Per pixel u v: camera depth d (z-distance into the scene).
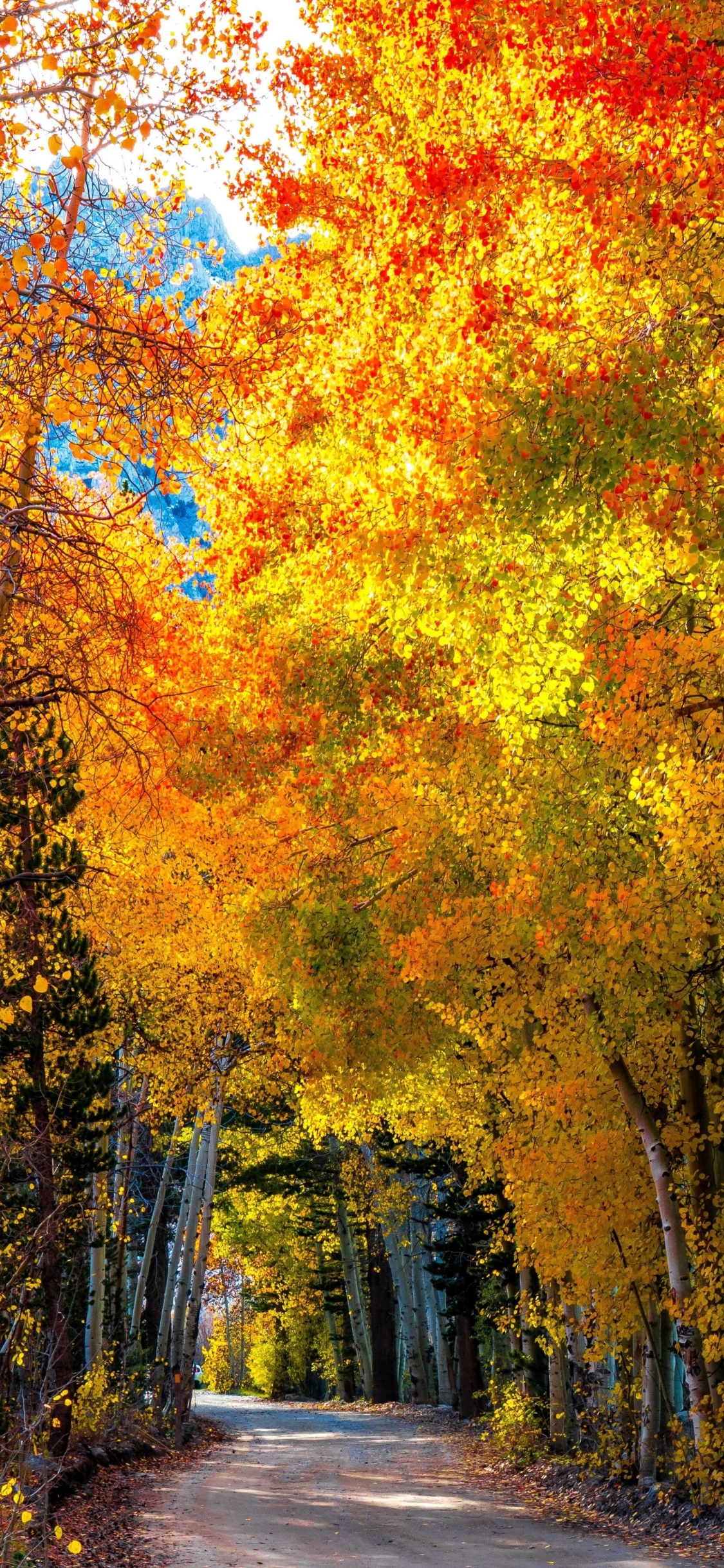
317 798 11.24
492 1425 18.58
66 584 6.18
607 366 5.72
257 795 11.88
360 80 8.71
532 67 6.31
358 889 11.94
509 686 7.07
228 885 14.59
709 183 5.44
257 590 10.66
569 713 8.77
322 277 9.15
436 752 10.12
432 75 7.35
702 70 5.33
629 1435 12.95
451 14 6.89
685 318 6.00
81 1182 12.48
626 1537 10.55
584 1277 11.84
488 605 6.99
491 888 9.74
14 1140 11.12
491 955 10.71
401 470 7.43
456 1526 11.51
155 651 9.00
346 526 8.66
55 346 5.35
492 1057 12.67
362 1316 32.91
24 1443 8.59
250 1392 53.31
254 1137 27.83
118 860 13.44
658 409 5.61
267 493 9.72
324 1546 10.25
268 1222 34.88
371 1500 13.40
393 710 10.30
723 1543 9.52
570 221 6.34
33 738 8.41
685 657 7.19
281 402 8.78
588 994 10.73
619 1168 11.75
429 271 7.35
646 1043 11.27
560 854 8.62
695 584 6.79
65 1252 14.20
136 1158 21.64
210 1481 14.91
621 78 5.59
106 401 5.43
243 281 8.39
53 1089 11.67
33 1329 11.18
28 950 9.36
